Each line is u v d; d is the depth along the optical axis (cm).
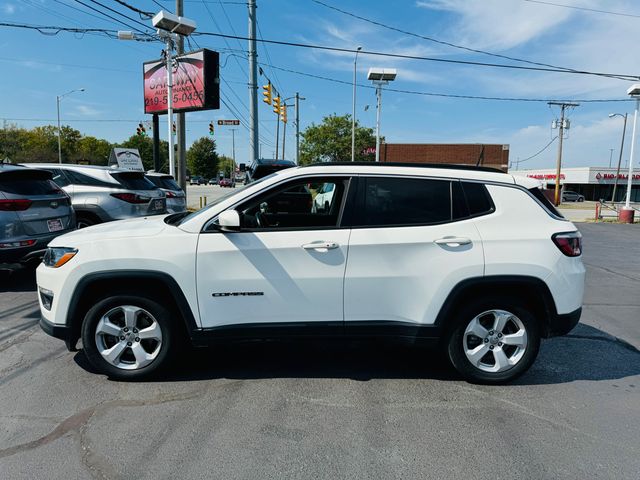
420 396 365
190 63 1848
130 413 331
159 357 377
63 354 437
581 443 302
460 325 376
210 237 362
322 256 362
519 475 268
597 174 6619
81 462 273
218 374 400
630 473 271
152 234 368
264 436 304
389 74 2492
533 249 367
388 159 4856
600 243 1452
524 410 346
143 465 271
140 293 370
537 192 384
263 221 427
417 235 365
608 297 712
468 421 328
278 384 382
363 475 265
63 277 364
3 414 327
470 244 365
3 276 764
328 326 370
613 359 450
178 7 1594
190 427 313
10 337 481
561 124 4331
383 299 368
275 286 363
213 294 362
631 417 338
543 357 454
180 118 1934
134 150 2300
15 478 258
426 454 287
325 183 379
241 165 2112
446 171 382
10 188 625
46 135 7838
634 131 2412
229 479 260
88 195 828
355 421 325
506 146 4766
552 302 371
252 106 2055
